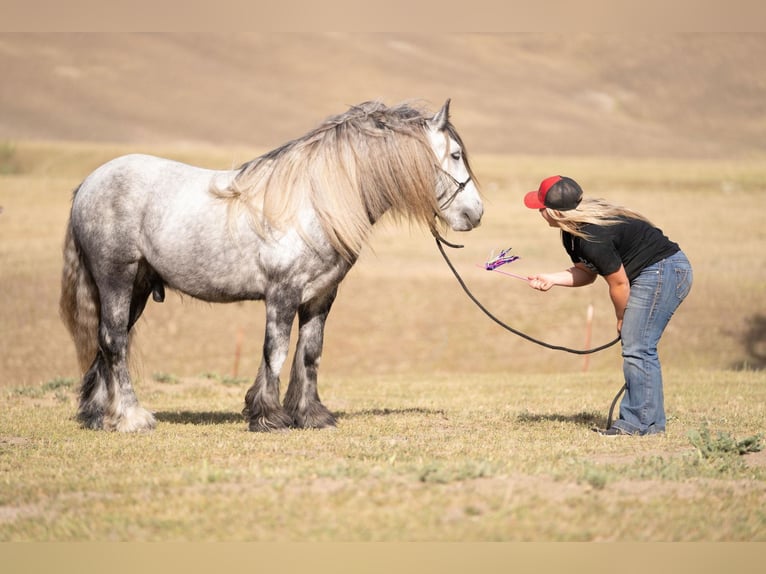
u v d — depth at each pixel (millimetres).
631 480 7711
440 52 159375
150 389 15344
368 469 7828
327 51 145750
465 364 23500
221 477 7664
